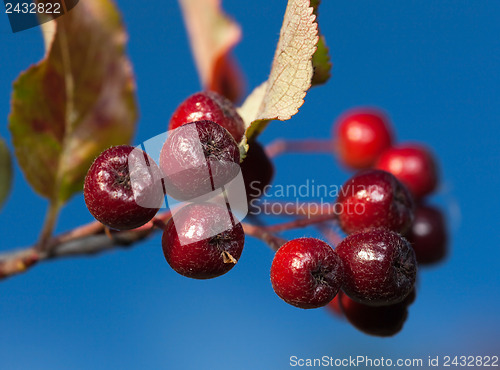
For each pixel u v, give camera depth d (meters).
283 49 0.18
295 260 0.17
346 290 0.18
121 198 0.17
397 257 0.18
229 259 0.17
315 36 0.17
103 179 0.17
